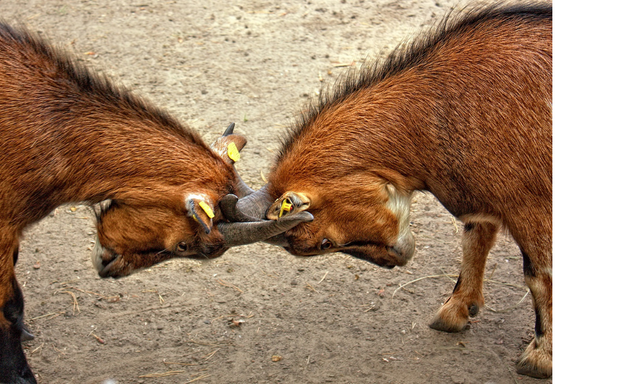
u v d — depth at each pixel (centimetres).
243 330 507
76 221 616
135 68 822
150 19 937
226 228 418
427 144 420
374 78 431
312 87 790
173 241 424
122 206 424
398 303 534
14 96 400
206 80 805
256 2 990
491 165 409
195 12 959
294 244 441
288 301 537
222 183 419
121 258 437
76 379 460
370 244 449
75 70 419
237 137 444
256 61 843
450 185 427
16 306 429
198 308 528
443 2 978
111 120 414
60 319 512
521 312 523
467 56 413
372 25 923
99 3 976
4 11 945
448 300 511
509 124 401
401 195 441
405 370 470
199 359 480
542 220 412
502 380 461
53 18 929
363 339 499
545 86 397
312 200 425
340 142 425
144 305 529
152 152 412
